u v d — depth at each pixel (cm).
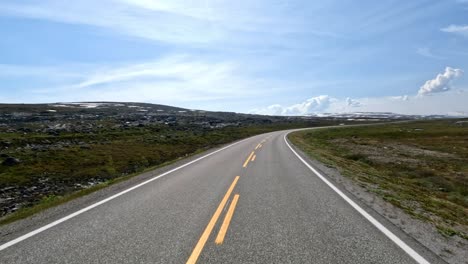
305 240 586
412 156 2720
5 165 2020
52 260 506
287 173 1437
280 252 530
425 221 734
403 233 630
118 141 3747
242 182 1202
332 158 2250
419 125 9675
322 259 502
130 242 580
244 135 5828
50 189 1544
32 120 7562
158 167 1738
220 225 676
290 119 16862
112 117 9381
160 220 716
